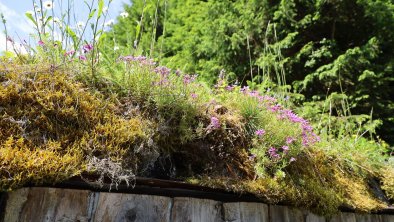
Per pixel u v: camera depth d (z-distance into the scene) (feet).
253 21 21.89
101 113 4.72
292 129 6.32
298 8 22.44
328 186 6.40
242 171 5.39
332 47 21.52
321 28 22.67
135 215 4.32
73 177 3.95
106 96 5.08
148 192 4.49
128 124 4.76
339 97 18.94
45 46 5.43
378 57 21.81
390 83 21.99
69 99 4.55
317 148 7.22
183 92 5.61
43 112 4.31
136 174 4.52
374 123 16.62
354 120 17.15
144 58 5.79
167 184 4.51
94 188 4.15
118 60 5.91
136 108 5.08
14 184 3.59
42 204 3.82
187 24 26.55
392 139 20.15
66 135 4.23
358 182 7.15
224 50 22.47
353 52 19.69
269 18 22.40
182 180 4.93
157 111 5.21
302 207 5.75
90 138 4.36
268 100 7.14
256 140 5.77
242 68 22.03
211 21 24.04
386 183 7.61
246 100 6.29
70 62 5.30
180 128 5.18
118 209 4.24
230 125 5.77
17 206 3.69
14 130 4.01
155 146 4.84
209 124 5.52
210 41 22.95
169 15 28.63
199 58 24.12
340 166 7.26
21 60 5.13
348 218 6.48
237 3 23.43
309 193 5.80
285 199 5.43
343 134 10.25
